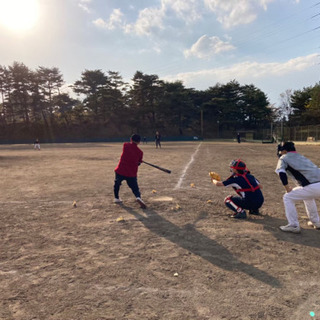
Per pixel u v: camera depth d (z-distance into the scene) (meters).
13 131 66.62
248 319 2.09
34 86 67.12
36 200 6.00
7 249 3.45
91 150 26.19
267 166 11.66
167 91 68.31
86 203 5.71
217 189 7.00
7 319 2.10
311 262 3.05
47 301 2.35
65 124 69.56
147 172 10.02
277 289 2.51
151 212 5.03
